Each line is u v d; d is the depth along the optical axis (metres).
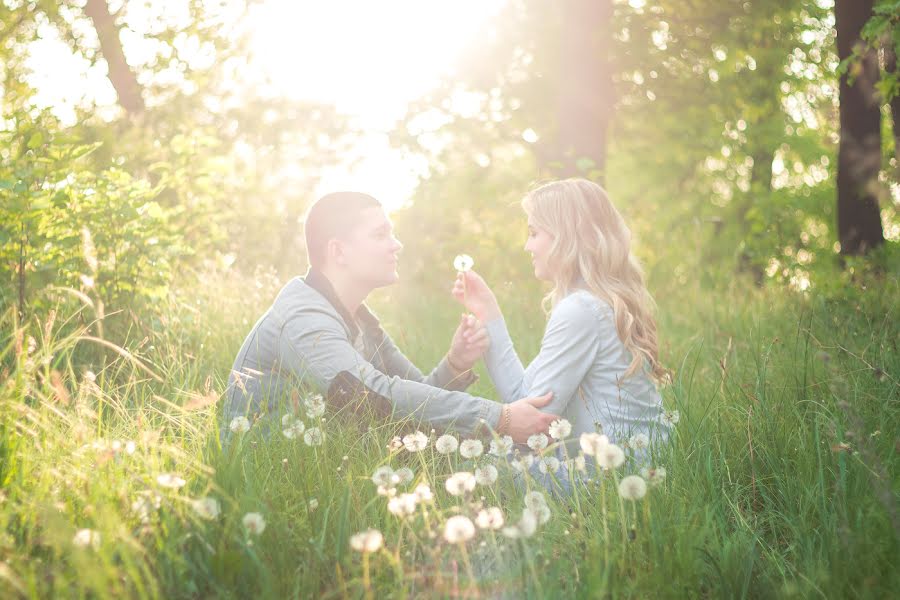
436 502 2.44
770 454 2.65
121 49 9.55
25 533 1.99
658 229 14.83
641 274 3.16
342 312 3.22
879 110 6.05
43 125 4.67
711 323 5.46
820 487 2.33
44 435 2.36
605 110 9.91
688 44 10.52
